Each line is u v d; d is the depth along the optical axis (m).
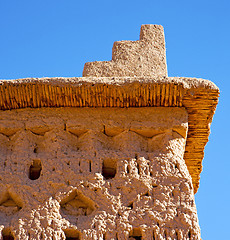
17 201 11.08
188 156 12.91
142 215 10.77
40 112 12.16
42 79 12.09
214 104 12.17
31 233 10.56
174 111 12.12
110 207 10.88
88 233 10.59
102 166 11.43
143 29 14.04
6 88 12.07
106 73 13.26
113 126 11.94
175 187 11.09
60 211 10.91
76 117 12.06
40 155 11.61
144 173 11.27
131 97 12.07
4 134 11.97
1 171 11.33
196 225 10.66
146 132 11.92
